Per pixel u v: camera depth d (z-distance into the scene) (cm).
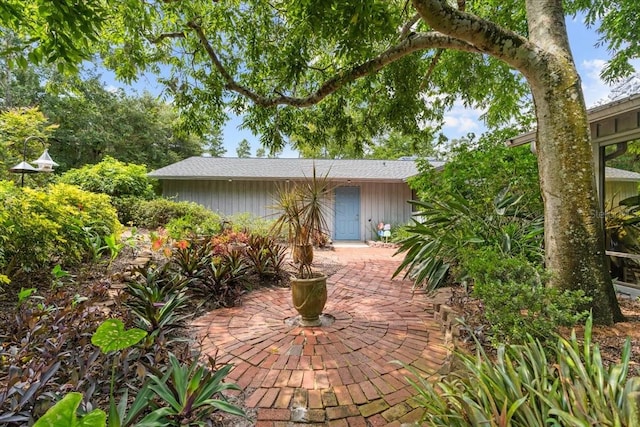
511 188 506
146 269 387
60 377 201
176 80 544
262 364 275
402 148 2067
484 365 181
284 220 383
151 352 247
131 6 393
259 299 459
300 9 289
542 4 306
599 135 437
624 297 392
